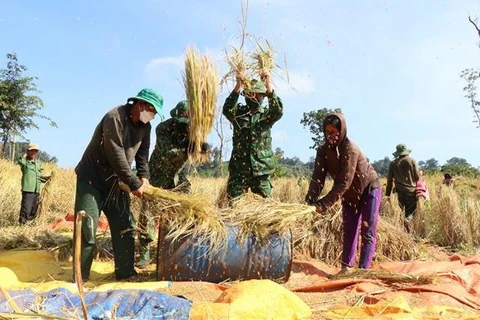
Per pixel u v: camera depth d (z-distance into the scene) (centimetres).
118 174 491
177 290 458
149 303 358
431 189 1498
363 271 544
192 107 545
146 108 495
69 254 611
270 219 502
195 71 546
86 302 357
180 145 585
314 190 579
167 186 598
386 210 1034
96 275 557
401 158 1076
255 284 394
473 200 1014
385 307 401
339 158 555
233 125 618
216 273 489
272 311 366
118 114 488
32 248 645
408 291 486
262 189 624
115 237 532
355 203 590
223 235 490
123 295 367
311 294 482
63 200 1354
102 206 521
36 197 1145
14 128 3650
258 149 616
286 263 508
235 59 600
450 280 528
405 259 733
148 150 543
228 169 639
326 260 708
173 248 483
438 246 924
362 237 588
